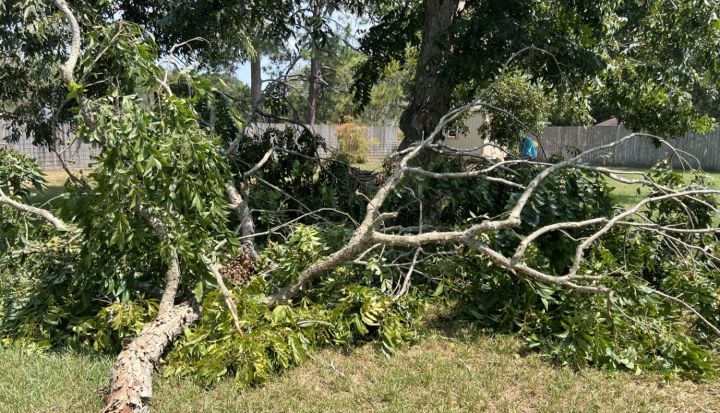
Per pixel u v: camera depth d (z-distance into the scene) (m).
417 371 3.92
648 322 4.33
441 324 4.83
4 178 5.45
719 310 4.67
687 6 7.14
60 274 4.40
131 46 4.11
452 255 5.02
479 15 7.13
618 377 3.88
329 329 4.25
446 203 5.67
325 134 26.44
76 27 4.10
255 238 6.14
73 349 4.05
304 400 3.53
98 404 3.39
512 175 5.83
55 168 18.45
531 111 12.39
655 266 5.47
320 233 5.02
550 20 7.08
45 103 8.29
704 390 3.76
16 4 6.16
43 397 3.46
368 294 4.32
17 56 7.30
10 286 4.74
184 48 7.91
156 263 4.39
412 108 7.70
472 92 9.26
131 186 3.71
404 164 4.69
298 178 7.08
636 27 8.03
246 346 3.67
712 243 5.54
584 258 5.15
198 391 3.54
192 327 4.05
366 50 9.38
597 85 6.94
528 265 4.52
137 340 3.64
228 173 4.43
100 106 3.68
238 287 4.30
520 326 4.48
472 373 3.90
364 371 3.93
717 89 9.02
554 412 3.40
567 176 5.35
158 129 3.91
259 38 8.23
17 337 4.19
